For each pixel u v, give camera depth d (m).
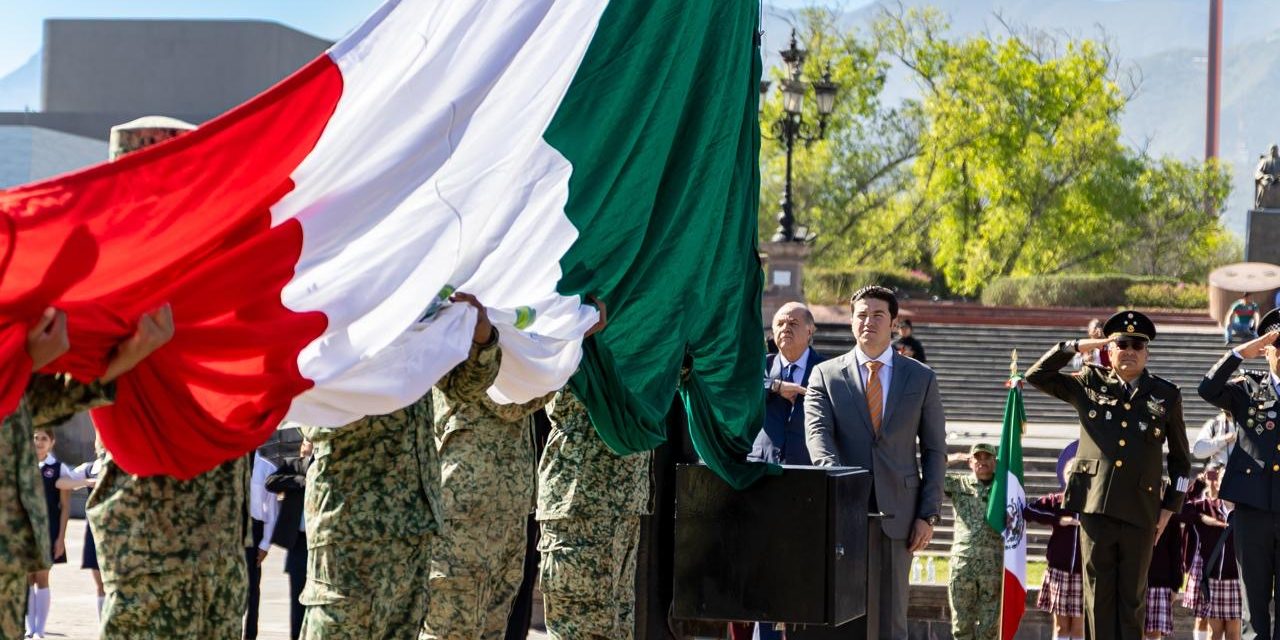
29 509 5.44
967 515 15.14
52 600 18.45
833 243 68.81
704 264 10.12
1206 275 71.00
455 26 7.25
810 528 10.38
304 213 6.53
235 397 6.23
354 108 6.71
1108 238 68.81
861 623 11.05
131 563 6.63
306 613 7.25
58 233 5.55
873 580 11.70
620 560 9.41
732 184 10.70
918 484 12.67
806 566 10.37
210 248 6.16
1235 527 14.89
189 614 6.74
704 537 10.55
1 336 5.37
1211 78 106.94
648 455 9.79
